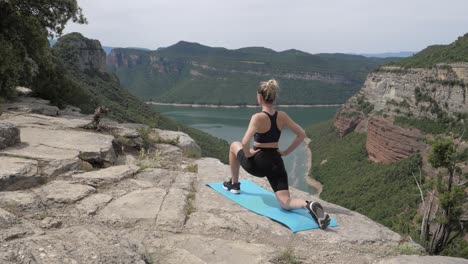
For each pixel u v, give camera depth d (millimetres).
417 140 77812
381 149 86312
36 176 5367
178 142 9055
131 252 3391
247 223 4723
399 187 68812
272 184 5098
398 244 4477
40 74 18516
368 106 110125
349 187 79688
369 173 82188
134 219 4559
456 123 73188
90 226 3891
